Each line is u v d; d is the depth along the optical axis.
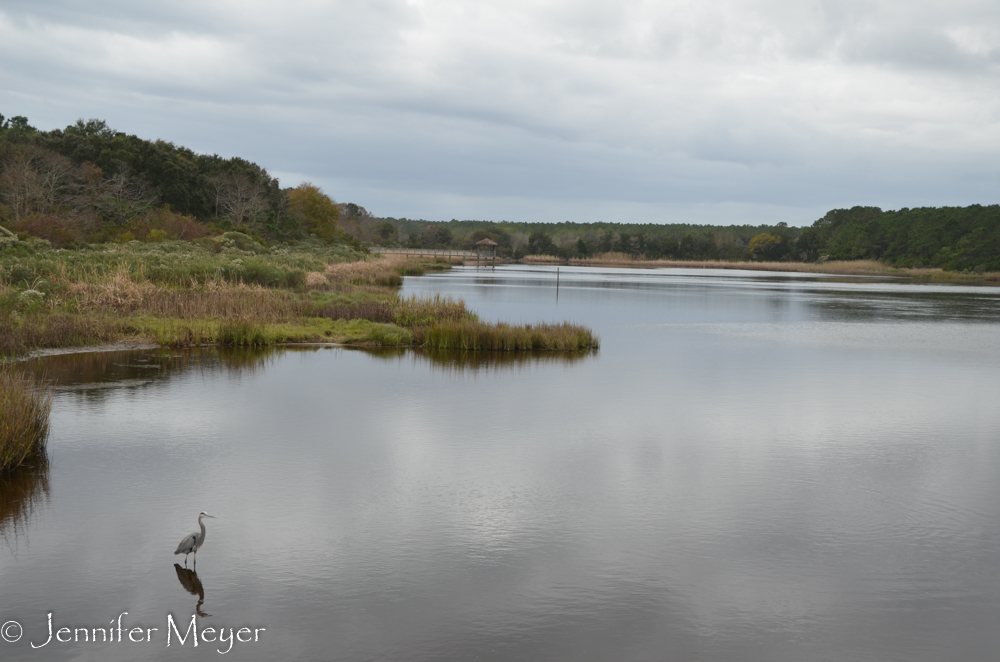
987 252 142.62
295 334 26.94
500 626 7.46
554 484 11.65
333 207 116.06
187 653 6.89
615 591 8.22
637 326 36.41
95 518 9.87
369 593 8.06
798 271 148.88
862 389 20.28
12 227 51.97
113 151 83.56
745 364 24.47
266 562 8.72
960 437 15.07
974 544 9.66
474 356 24.95
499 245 185.38
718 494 11.35
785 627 7.55
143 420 14.81
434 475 11.92
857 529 10.10
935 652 7.17
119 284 30.16
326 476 11.73
